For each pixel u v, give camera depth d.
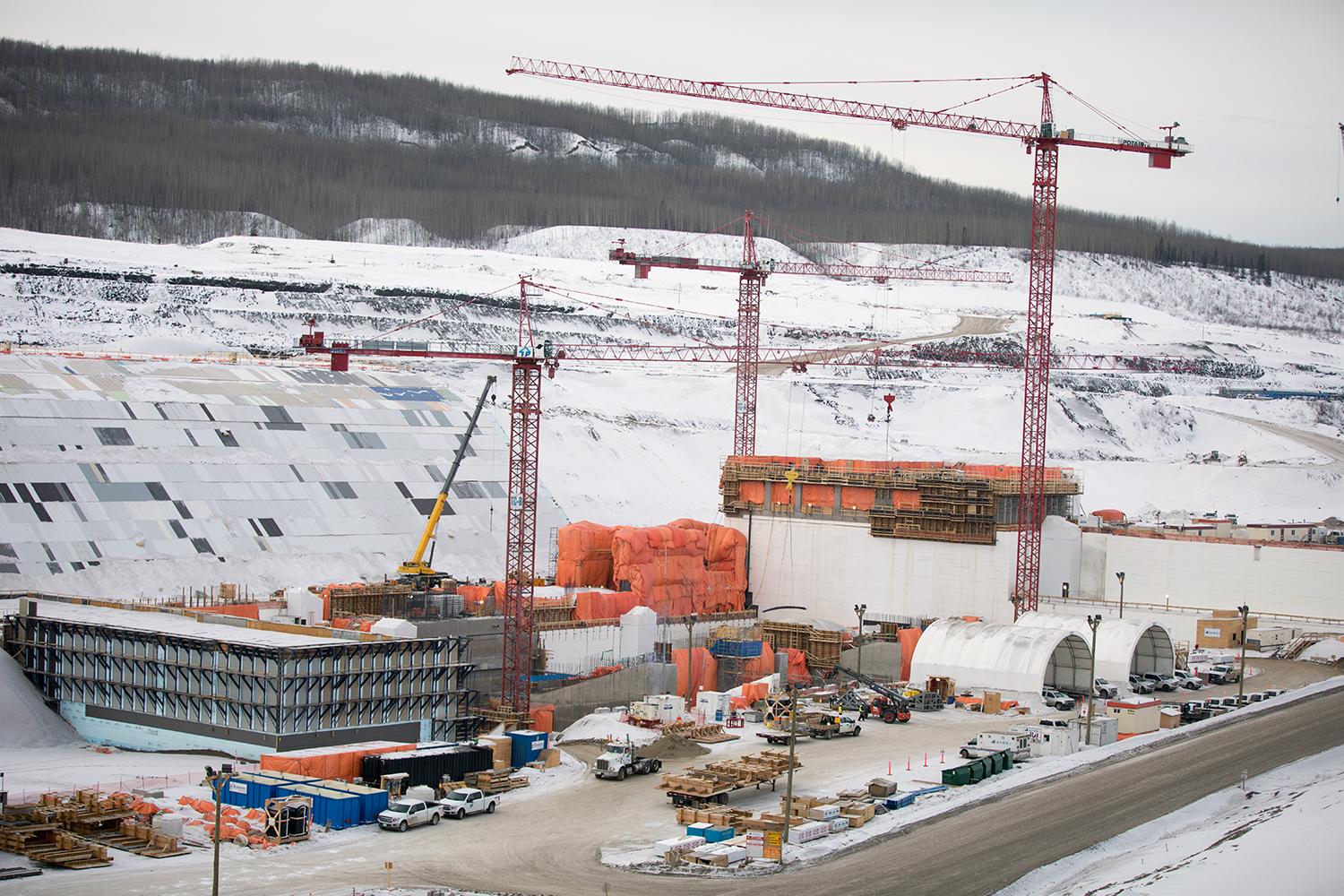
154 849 84.44
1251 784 99.81
